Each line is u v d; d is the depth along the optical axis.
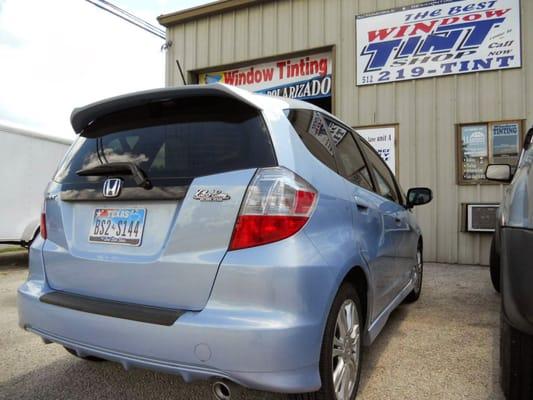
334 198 2.13
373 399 2.39
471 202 6.85
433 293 4.88
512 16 6.67
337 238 2.06
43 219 2.42
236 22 8.82
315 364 1.78
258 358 1.64
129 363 1.86
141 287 1.90
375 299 2.62
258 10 8.59
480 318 3.90
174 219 1.88
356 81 7.68
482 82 6.84
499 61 6.73
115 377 2.72
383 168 3.66
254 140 1.90
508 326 2.14
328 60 8.18
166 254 1.86
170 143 2.06
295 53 8.23
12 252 9.65
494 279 4.84
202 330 1.69
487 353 3.07
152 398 2.44
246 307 1.70
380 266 2.74
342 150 2.66
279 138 1.92
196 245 1.81
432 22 7.13
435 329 3.60
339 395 2.07
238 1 8.63
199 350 1.69
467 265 6.77
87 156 2.33
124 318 1.85
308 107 2.46
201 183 1.86
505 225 2.14
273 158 1.85
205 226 1.80
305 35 8.14
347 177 2.50
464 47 6.93
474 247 6.82
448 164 7.02
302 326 1.71
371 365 2.86
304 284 1.74
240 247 1.75
